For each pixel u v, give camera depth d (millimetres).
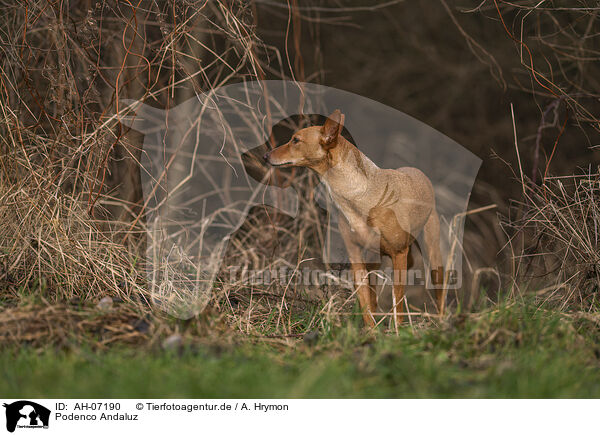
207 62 12977
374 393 5562
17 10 10227
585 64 12844
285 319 9000
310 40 16656
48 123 10117
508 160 15055
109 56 11852
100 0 10820
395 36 17828
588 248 9070
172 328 7211
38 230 8508
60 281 8383
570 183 12406
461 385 5695
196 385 5441
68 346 6371
